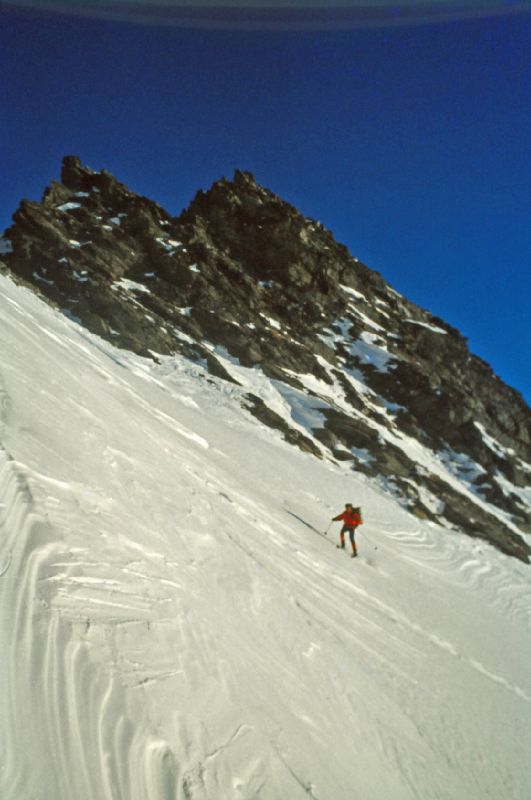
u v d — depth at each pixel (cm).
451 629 1195
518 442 5506
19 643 262
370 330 5306
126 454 674
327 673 539
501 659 1200
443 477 3447
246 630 485
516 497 3731
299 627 601
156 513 570
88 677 273
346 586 971
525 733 820
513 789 612
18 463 400
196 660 363
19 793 200
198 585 487
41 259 3753
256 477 1761
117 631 322
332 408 3312
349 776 394
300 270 5369
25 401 549
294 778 336
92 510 440
